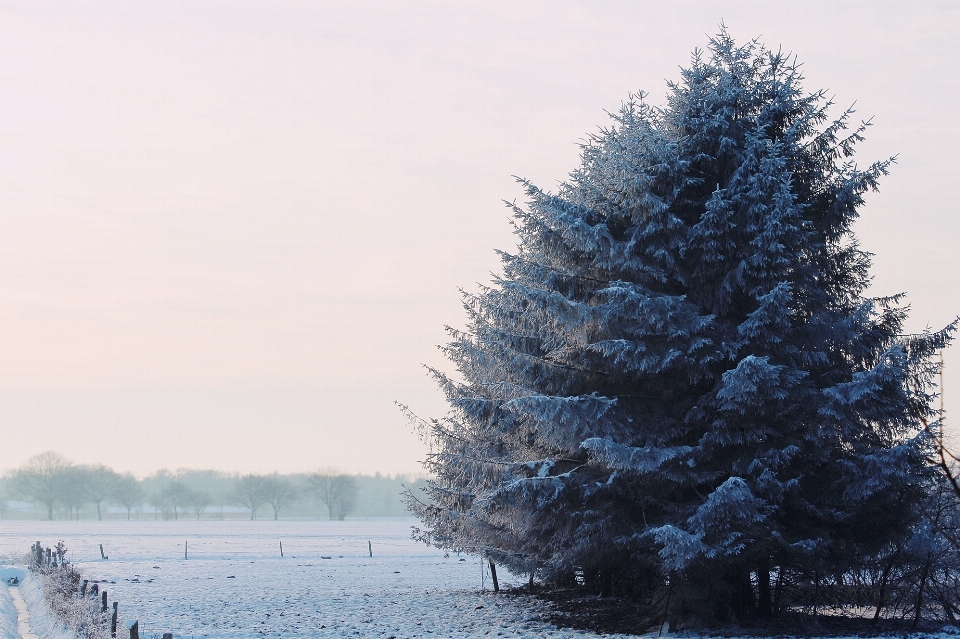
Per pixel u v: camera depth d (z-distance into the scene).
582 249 20.44
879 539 19.70
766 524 18.41
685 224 20.50
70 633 18.94
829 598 21.69
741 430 19.25
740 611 20.67
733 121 20.97
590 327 19.91
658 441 19.62
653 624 20.23
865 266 21.53
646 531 18.23
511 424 21.25
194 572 45.91
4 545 77.88
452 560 59.22
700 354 19.55
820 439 19.06
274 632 21.80
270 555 64.44
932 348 19.94
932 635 18.80
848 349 20.17
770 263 19.44
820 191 21.36
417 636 20.69
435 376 25.84
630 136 20.86
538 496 19.64
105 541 89.00
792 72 21.70
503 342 21.34
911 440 17.86
